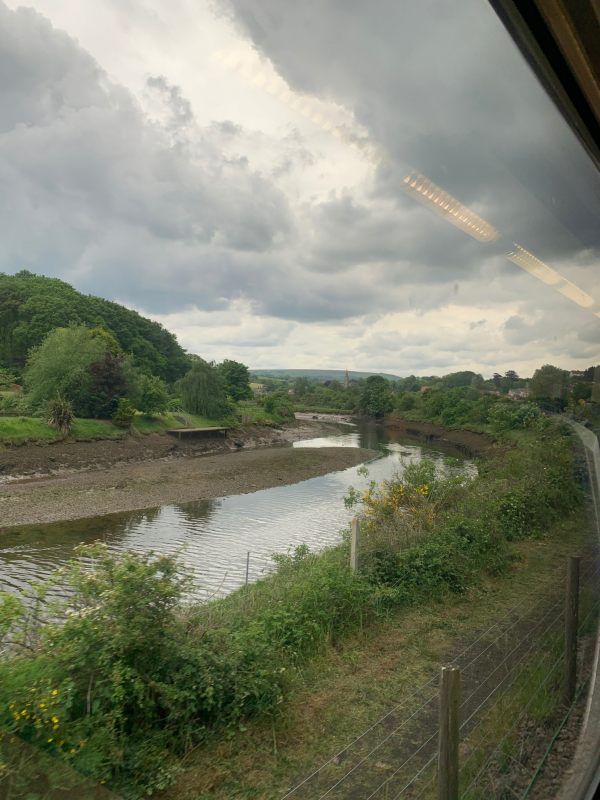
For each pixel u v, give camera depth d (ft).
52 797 4.83
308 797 6.15
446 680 5.37
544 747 7.46
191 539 37.45
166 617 8.49
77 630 6.92
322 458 84.94
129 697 6.58
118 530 39.17
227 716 7.57
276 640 10.93
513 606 12.45
